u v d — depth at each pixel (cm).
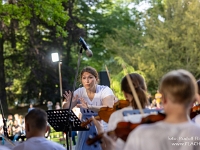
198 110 473
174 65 3294
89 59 3803
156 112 374
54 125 608
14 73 3325
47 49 3183
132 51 3462
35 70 3178
